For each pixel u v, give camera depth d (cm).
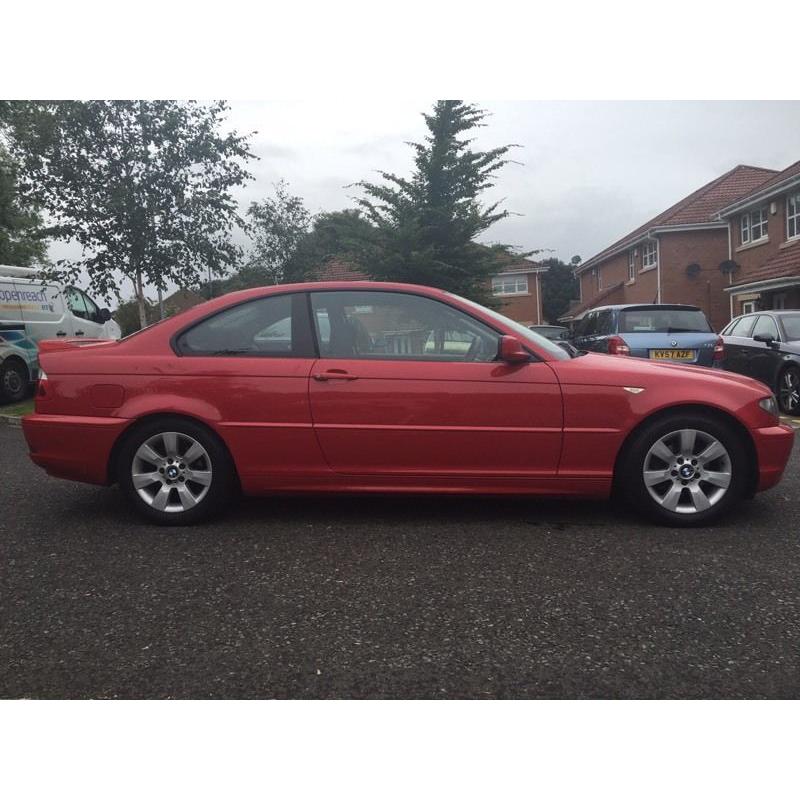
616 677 261
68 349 461
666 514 433
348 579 356
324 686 257
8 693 253
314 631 300
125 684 259
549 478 432
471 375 429
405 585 348
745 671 264
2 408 1155
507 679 261
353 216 1850
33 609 324
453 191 1784
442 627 302
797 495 510
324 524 448
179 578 360
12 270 1292
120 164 1056
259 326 447
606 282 3762
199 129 1075
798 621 305
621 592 337
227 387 434
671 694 250
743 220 2472
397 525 445
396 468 433
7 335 1231
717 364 925
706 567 368
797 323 1045
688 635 293
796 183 2005
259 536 426
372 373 430
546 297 6756
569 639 290
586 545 404
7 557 395
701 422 427
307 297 450
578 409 425
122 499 522
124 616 316
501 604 324
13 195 1356
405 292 448
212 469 441
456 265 1766
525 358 425
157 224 1088
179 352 443
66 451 442
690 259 2834
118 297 1120
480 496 443
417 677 262
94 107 1024
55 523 461
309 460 435
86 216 1040
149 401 435
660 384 429
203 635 297
